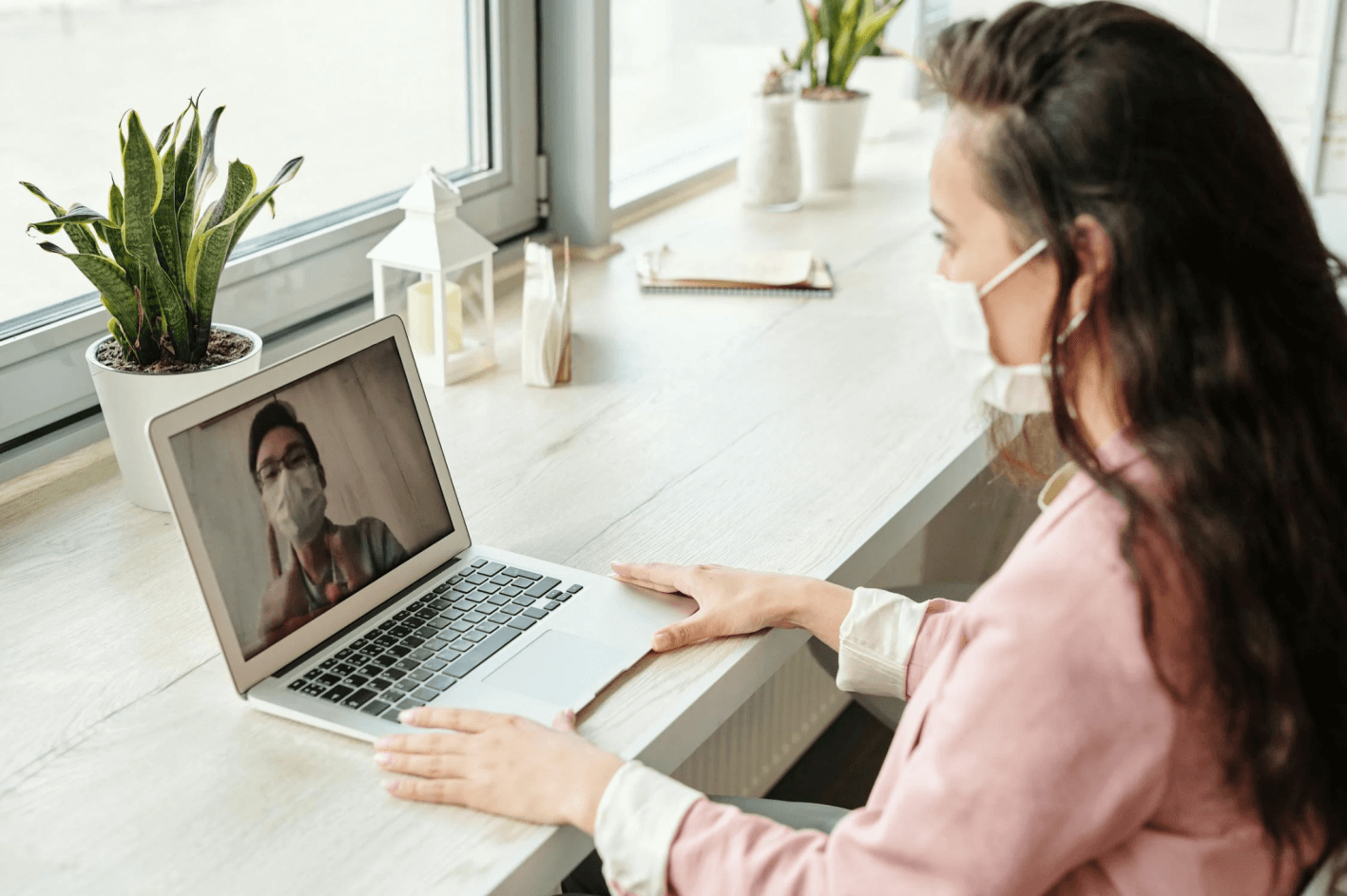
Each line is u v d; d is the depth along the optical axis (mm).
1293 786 720
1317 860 796
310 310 1699
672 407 1535
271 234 1659
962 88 773
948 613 1062
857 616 1068
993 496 2004
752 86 2795
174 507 919
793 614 1085
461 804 871
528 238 2096
